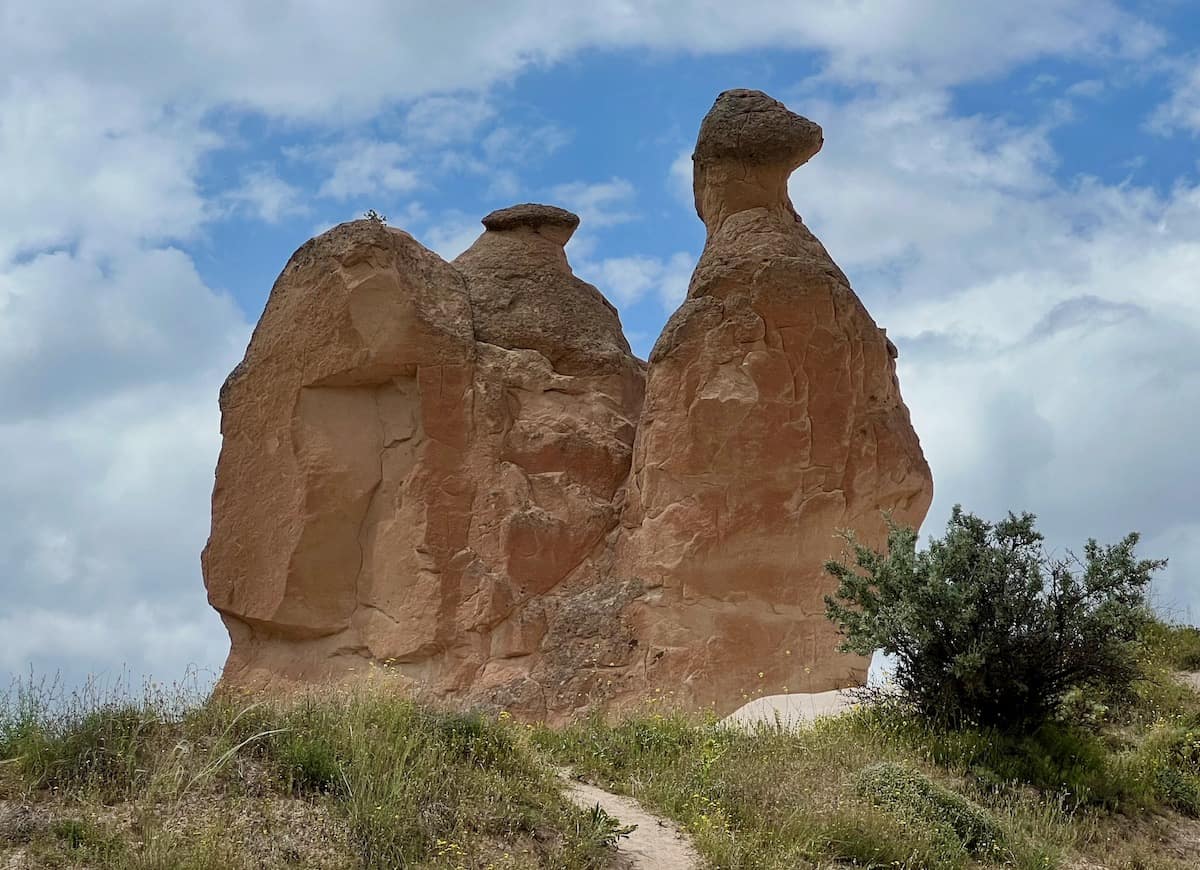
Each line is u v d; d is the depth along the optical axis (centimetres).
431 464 2531
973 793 1503
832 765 1491
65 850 1103
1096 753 1585
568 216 2916
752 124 2648
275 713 1348
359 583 2541
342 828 1190
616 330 2886
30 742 1223
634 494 2516
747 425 2428
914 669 1666
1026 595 1617
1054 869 1367
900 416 2558
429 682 2430
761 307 2472
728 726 1683
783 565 2395
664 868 1249
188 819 1162
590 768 1522
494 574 2472
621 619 2411
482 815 1252
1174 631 2012
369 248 2580
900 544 1708
